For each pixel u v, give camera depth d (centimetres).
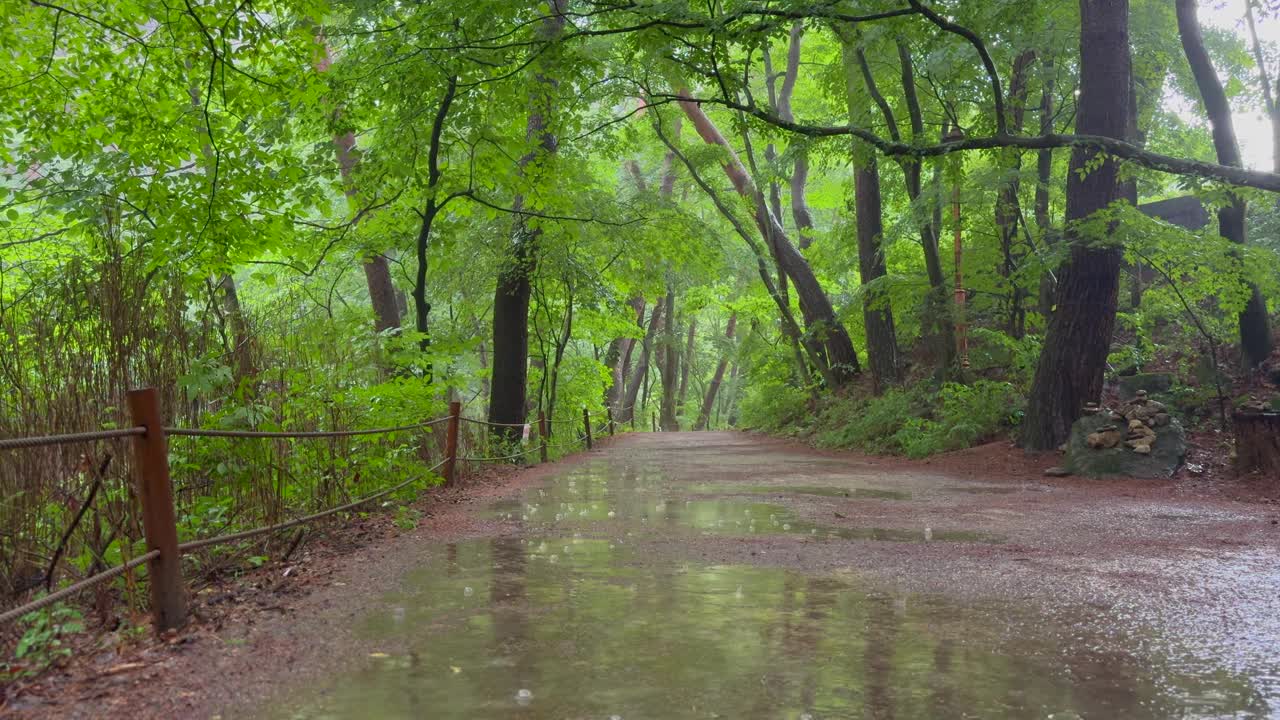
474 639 450
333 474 872
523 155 1777
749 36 1171
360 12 1498
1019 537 790
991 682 374
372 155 1511
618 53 1980
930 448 1748
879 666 398
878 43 1852
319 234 1641
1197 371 1644
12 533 518
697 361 6738
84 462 562
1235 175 1186
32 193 1362
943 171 1791
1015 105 1603
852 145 2027
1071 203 1522
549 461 2052
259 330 907
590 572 630
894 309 2394
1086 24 1490
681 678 381
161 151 1321
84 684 385
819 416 2655
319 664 409
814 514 961
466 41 1252
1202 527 852
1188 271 1573
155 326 709
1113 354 1827
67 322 659
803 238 3484
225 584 602
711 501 1098
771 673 388
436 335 1795
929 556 692
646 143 3322
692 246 2188
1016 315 2094
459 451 1484
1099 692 361
